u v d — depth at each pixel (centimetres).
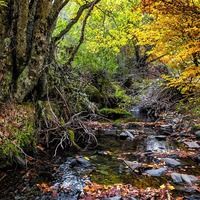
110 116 1584
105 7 1931
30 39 952
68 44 1672
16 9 920
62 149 952
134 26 2009
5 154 772
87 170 797
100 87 1808
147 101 1839
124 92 2034
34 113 930
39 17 948
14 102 906
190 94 1455
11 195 643
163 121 1474
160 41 1192
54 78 1092
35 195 645
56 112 1037
